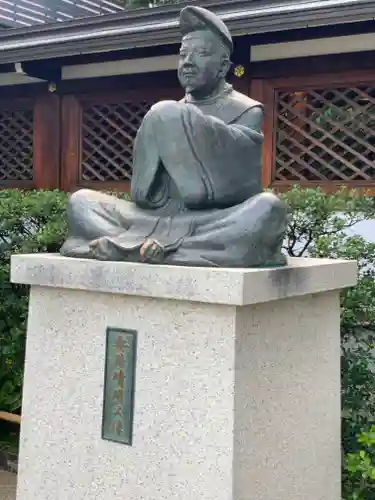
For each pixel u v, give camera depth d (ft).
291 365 9.48
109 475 9.32
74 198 10.38
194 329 8.57
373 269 13.46
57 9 31.86
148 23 18.99
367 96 17.25
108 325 9.34
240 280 8.05
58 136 22.49
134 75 20.74
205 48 9.80
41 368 10.00
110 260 9.40
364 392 12.92
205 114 9.92
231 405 8.27
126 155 22.02
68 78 21.98
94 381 9.48
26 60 20.38
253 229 8.88
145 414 8.99
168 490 8.78
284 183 18.29
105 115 21.93
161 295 8.68
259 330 8.73
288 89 18.15
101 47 18.72
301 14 15.47
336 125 17.66
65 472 9.75
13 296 15.47
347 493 11.71
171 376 8.77
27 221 16.12
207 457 8.45
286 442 9.43
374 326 13.20
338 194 14.99
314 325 10.02
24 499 10.16
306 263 10.00
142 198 9.91
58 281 9.66
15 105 23.32
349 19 15.02
